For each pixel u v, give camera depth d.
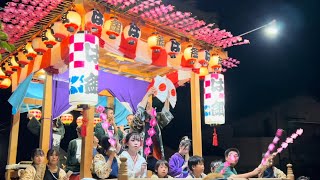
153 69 9.13
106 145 5.41
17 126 8.62
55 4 5.74
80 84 5.23
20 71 7.89
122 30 6.25
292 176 5.32
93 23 5.50
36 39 6.34
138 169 5.44
